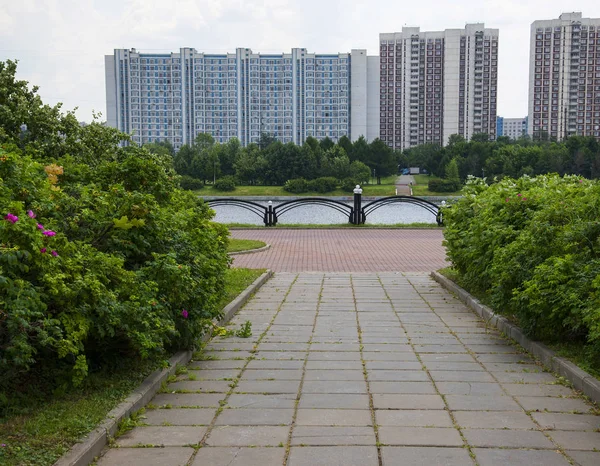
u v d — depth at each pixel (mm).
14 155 4715
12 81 12109
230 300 8703
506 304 6785
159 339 4891
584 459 3537
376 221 32812
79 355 4168
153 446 3734
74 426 3742
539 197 8117
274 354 6074
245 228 22859
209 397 4695
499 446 3721
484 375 5312
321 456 3572
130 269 5531
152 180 6430
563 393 4785
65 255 4414
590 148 77750
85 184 6066
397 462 3486
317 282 11125
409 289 10320
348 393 4789
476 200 10000
